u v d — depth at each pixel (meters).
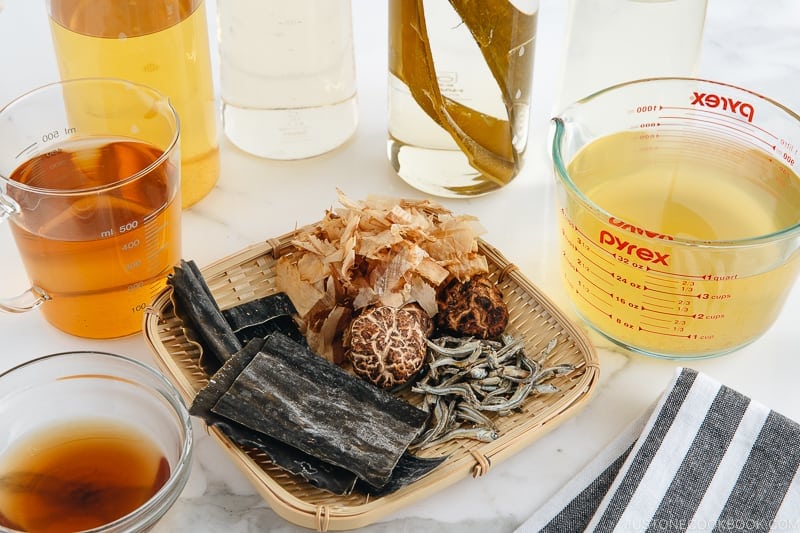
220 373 0.64
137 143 0.70
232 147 0.84
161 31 0.70
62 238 0.65
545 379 0.68
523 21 0.72
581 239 0.67
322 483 0.61
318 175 0.82
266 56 0.77
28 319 0.73
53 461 0.62
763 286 0.65
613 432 0.68
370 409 0.64
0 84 0.86
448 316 0.70
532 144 0.85
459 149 0.76
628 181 0.71
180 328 0.69
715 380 0.67
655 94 0.72
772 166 0.71
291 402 0.63
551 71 0.90
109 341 0.72
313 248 0.71
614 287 0.67
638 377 0.71
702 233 0.68
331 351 0.70
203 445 0.67
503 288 0.73
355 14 0.95
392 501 0.61
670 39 0.76
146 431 0.64
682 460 0.64
